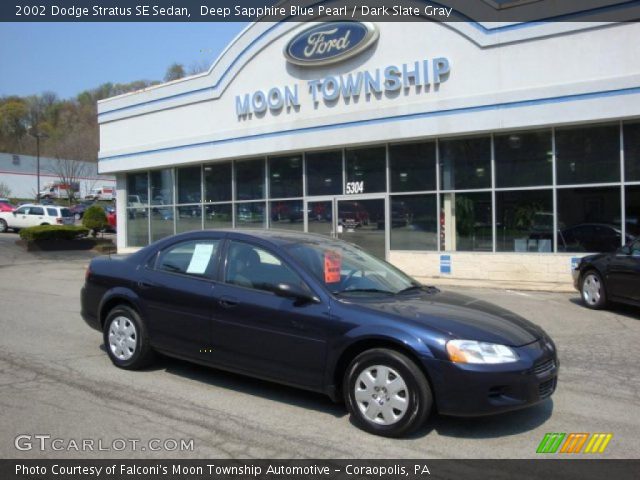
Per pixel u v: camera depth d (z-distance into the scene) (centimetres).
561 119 1265
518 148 1364
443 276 1444
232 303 534
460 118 1371
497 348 446
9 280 1502
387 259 1518
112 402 519
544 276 1330
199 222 1927
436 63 1402
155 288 594
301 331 493
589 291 1045
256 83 1722
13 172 7481
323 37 1561
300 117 1630
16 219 3194
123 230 2150
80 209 4353
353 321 472
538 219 1346
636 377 634
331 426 473
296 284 512
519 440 454
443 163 1452
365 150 1559
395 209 1516
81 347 725
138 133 2033
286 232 613
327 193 1622
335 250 582
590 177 1289
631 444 450
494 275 1386
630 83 1195
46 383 573
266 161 1744
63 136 8106
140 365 615
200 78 1853
